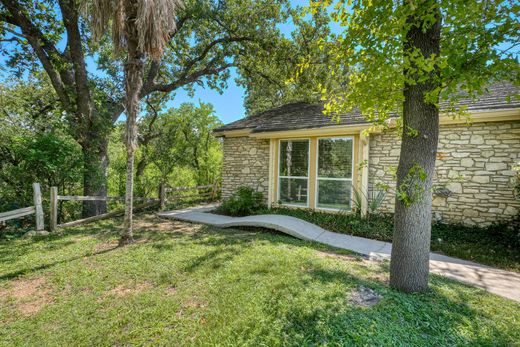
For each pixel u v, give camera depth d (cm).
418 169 269
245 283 312
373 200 662
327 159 767
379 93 296
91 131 816
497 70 229
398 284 287
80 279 341
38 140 652
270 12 984
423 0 221
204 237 553
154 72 1023
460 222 592
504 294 298
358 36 280
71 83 843
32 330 241
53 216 616
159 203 980
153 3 432
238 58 1147
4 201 647
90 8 439
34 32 759
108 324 245
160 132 1586
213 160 1581
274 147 865
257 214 812
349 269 362
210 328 232
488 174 565
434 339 204
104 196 832
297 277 321
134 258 412
